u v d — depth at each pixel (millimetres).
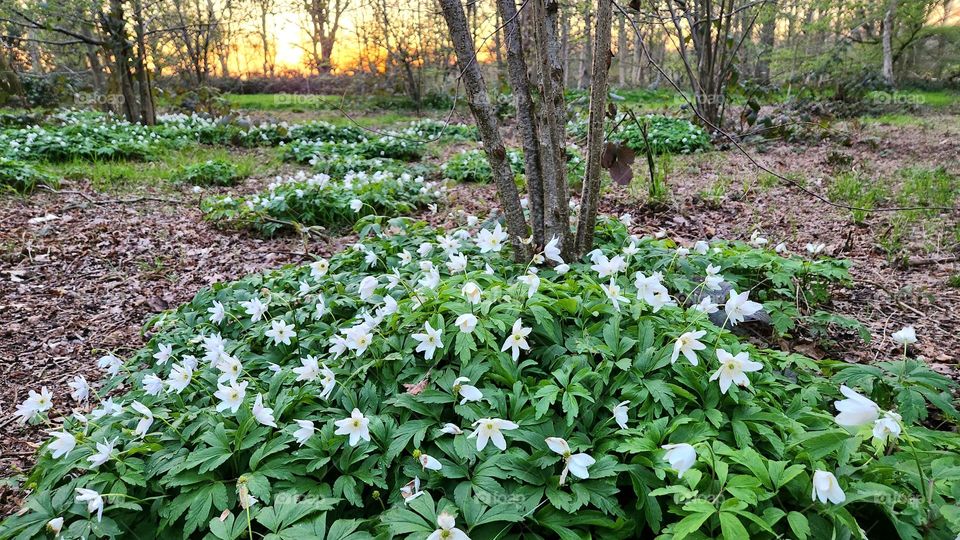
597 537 1979
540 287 3062
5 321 4852
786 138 11859
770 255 4148
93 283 5652
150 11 16594
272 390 2703
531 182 3850
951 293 4613
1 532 2117
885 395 2674
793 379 2959
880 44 25969
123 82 15156
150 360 3451
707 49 12703
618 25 16422
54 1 13453
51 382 4066
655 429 2238
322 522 1999
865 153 10781
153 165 10938
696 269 3908
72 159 11055
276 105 25156
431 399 2420
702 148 11633
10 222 7082
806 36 28188
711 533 1857
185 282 5699
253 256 6352
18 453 3359
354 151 12516
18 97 19438
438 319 2756
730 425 2338
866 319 4207
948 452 2096
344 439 2334
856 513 1987
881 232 6070
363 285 3047
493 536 1983
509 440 2299
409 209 7391
